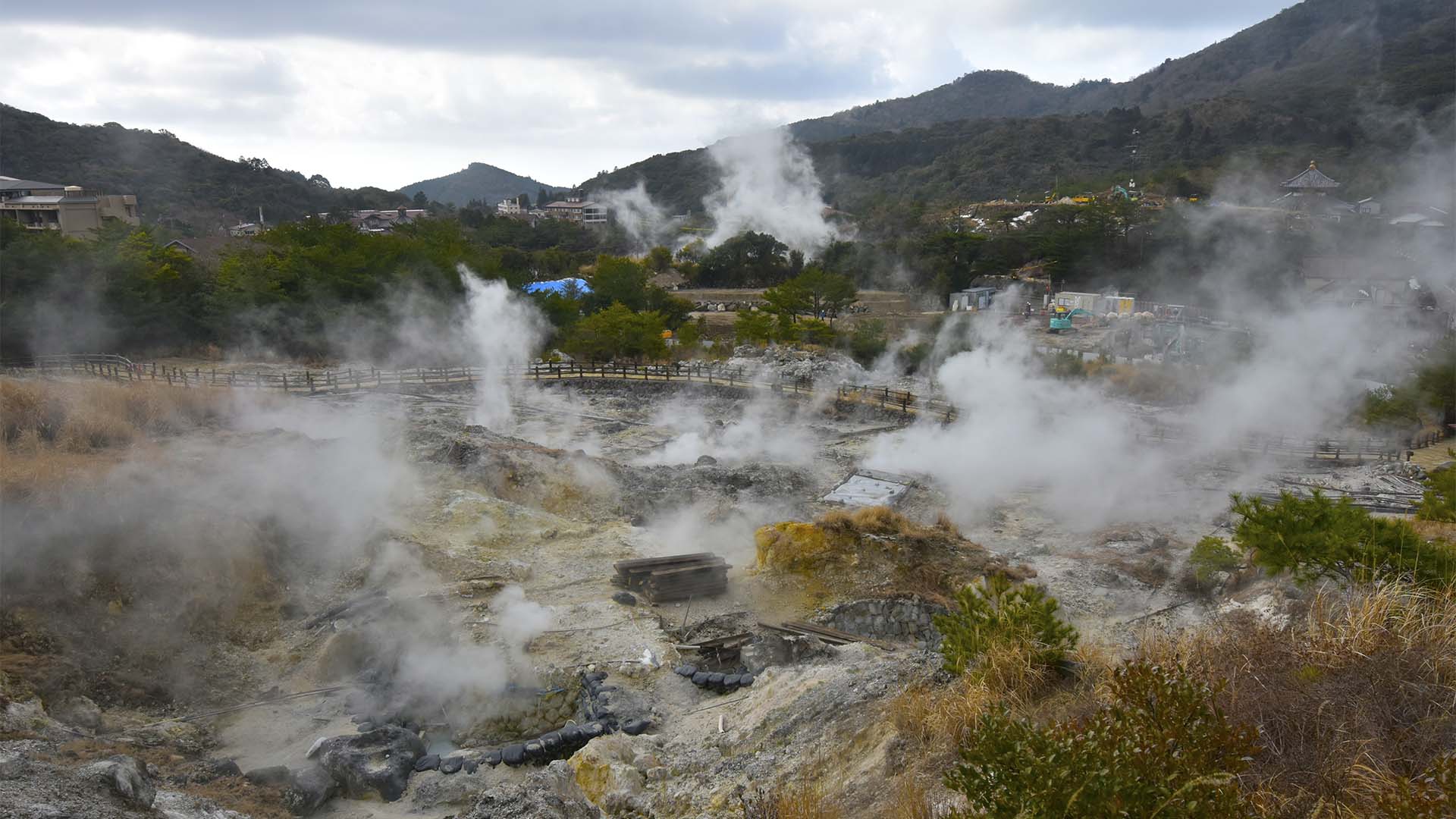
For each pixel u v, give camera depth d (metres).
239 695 16.22
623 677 17.06
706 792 11.03
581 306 77.50
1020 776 6.29
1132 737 6.37
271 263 64.44
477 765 13.88
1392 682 7.32
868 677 13.12
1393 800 5.73
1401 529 13.60
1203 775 5.97
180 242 90.44
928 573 22.27
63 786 9.59
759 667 17.66
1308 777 6.54
